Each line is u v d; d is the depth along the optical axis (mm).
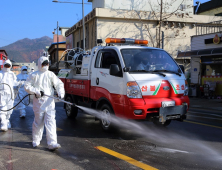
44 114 5008
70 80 8406
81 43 28062
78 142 5605
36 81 4957
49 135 4902
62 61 9344
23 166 4133
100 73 6602
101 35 22641
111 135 6277
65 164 4223
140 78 5695
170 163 4289
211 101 14859
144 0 25562
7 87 6789
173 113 5789
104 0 24875
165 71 6289
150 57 6398
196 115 10047
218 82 16031
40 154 4750
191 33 24875
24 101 8891
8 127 7082
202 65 17125
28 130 6848
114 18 22797
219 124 7996
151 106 5574
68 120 8398
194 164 4258
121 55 6059
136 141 5734
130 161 4363
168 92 5930
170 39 24266
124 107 5637
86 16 24828
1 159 4469
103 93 6395
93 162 4316
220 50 14180
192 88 17266
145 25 21375
